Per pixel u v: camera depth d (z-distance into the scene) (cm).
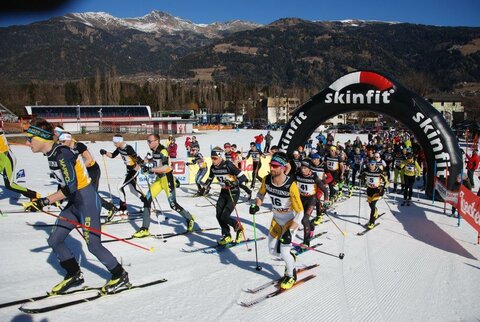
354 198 1274
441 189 1117
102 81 9050
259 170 1505
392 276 590
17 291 468
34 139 433
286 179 508
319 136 2030
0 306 423
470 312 480
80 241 659
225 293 500
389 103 1293
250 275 565
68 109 5859
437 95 8088
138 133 4912
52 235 458
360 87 1345
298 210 504
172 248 670
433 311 480
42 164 1836
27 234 691
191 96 10575
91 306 443
